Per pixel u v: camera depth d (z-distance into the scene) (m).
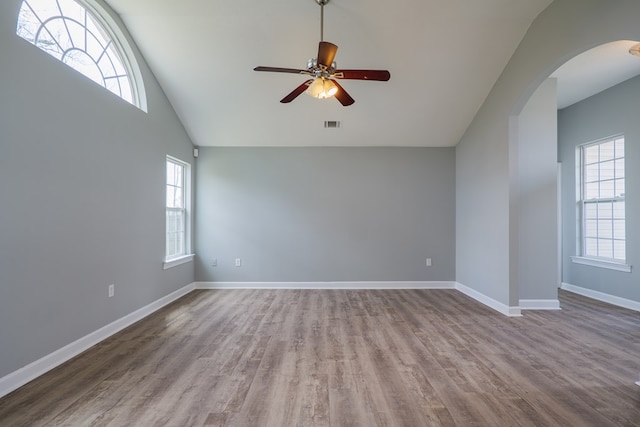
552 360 2.53
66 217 2.48
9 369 2.03
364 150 5.14
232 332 3.13
